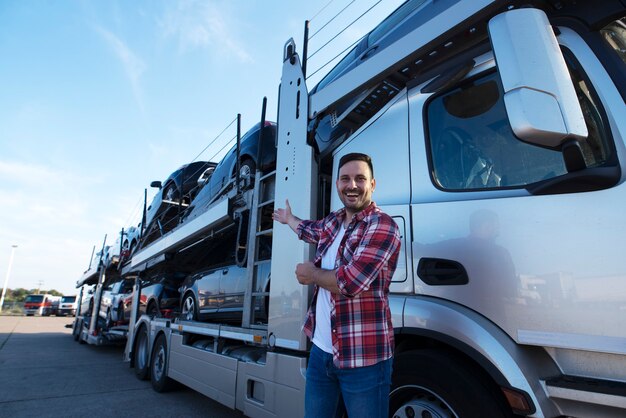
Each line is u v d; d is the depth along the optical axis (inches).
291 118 131.7
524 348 69.4
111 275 521.7
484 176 81.6
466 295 77.2
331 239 79.7
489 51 83.9
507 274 72.1
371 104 108.4
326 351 72.8
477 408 71.5
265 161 174.2
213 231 205.6
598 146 67.5
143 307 318.0
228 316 198.4
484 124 84.0
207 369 169.0
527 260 70.2
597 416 61.5
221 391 153.1
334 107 114.9
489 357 69.9
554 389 64.2
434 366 79.1
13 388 247.4
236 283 194.7
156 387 235.8
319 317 76.9
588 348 61.6
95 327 493.7
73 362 370.9
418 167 93.4
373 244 66.8
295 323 112.0
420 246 86.9
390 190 97.3
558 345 64.5
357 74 105.1
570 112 57.9
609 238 62.2
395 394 86.8
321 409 72.2
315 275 70.9
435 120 93.3
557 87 58.4
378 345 66.7
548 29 62.1
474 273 76.7
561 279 65.8
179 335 213.6
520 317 69.2
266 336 126.4
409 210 91.0
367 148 106.1
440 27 84.3
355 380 66.6
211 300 215.3
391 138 101.0
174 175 346.3
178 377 201.5
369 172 76.7
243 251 171.6
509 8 75.7
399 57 93.0
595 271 62.6
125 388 247.8
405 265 88.8
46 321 1273.4
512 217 73.7
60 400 215.8
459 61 88.3
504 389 67.1
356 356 65.9
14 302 2129.7
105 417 183.6
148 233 351.9
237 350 155.9
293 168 125.6
